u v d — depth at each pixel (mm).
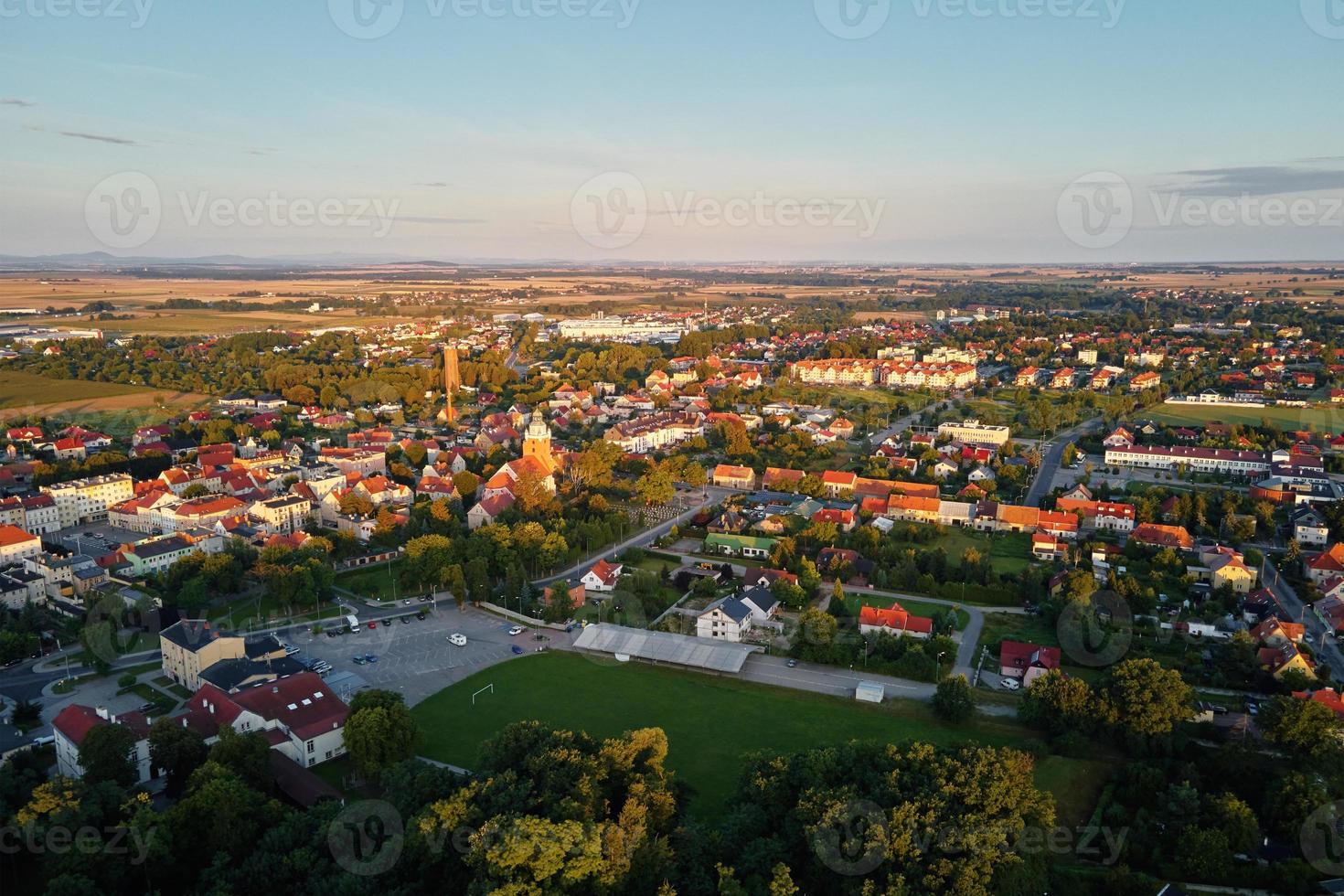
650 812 145500
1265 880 144625
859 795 144000
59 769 178250
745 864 135125
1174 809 158250
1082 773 176250
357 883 128875
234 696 186875
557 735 155125
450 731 193750
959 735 191250
